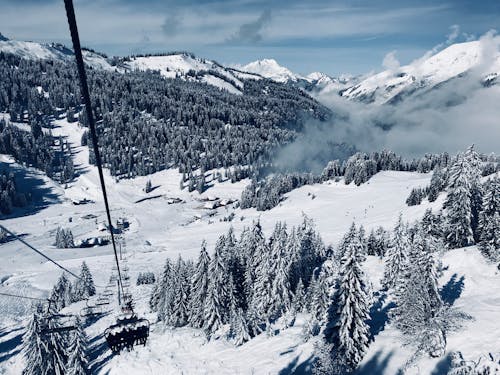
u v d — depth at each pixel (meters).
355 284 34.22
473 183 54.66
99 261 125.88
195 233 165.62
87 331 65.88
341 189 188.62
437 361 32.06
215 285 55.12
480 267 46.34
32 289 100.44
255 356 45.69
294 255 62.75
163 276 65.62
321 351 36.38
